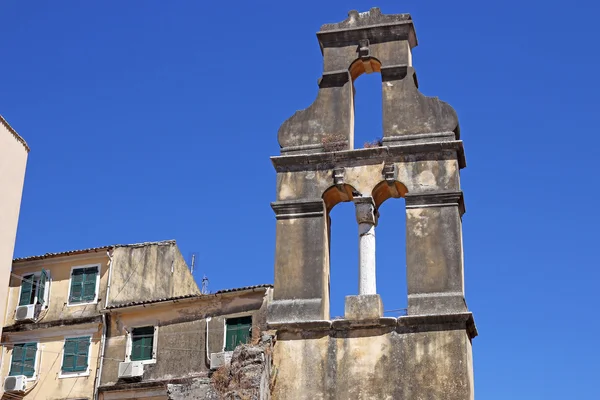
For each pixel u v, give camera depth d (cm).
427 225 2802
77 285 4700
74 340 4547
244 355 2677
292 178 2952
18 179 3238
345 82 3058
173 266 4969
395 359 2647
